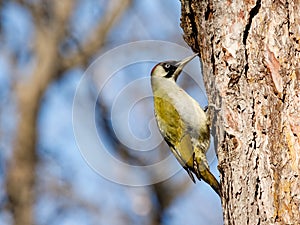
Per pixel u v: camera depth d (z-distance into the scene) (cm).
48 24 2031
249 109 1065
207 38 1127
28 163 1947
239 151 1061
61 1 2039
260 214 1024
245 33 1087
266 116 1052
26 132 1967
